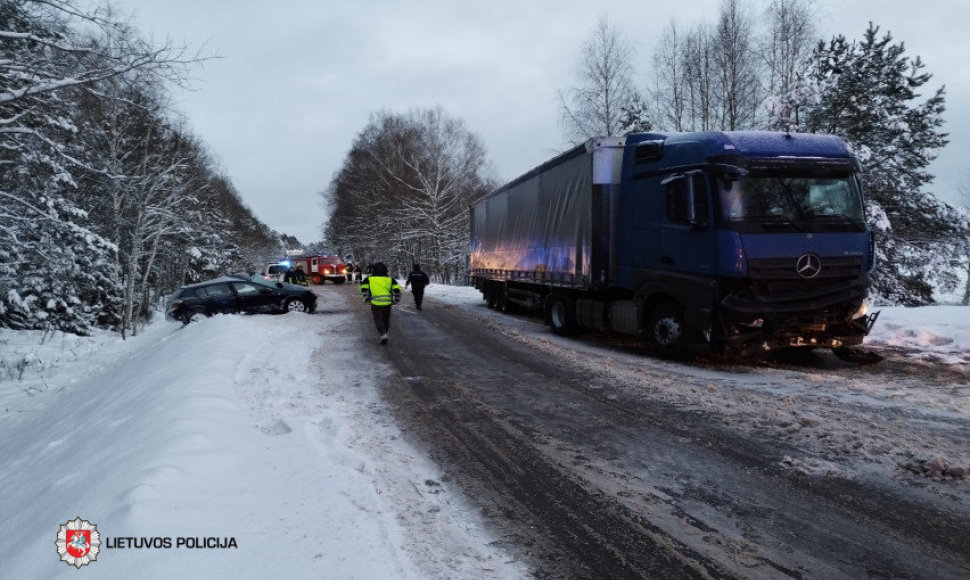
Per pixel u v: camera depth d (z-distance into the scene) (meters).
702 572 2.95
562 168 11.91
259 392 6.91
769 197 7.87
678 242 8.67
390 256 48.03
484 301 21.97
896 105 18.42
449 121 40.25
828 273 7.80
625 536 3.35
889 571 2.94
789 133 8.39
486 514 3.64
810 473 4.23
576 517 3.61
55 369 14.12
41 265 15.95
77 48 10.53
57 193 16.14
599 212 10.26
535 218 13.78
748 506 3.72
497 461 4.62
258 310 17.41
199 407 5.32
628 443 5.01
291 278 35.16
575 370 8.30
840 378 7.37
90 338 18.91
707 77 25.47
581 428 5.49
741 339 7.79
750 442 4.93
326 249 75.94
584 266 10.75
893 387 6.80
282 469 4.14
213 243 36.38
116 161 19.16
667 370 8.14
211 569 2.65
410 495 3.91
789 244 7.71
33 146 13.57
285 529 3.16
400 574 2.78
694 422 5.55
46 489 4.10
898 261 18.58
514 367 8.65
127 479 3.51
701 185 8.12
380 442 5.09
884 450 4.58
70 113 13.77
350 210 55.75
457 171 40.03
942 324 10.00
